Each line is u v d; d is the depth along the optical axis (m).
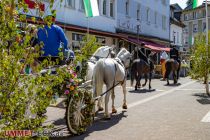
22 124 4.52
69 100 7.47
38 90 4.57
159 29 47.31
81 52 5.96
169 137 7.83
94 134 8.06
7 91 4.32
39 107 4.61
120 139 7.63
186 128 8.80
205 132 8.35
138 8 39.69
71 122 7.64
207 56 16.95
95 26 29.44
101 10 30.53
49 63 4.77
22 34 4.38
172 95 16.59
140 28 39.91
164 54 32.66
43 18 4.48
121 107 12.27
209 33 17.02
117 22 33.84
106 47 10.29
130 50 34.66
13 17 4.30
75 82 7.07
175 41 56.09
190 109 11.95
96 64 9.30
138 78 18.91
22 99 4.50
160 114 10.88
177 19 63.59
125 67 11.62
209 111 11.52
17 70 4.30
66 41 7.82
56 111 10.89
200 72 17.12
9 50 4.30
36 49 4.49
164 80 27.89
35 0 4.52
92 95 8.45
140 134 8.12
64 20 24.59
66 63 7.62
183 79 30.59
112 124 9.23
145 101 14.11
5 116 4.41
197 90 19.39
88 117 8.13
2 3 4.22
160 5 47.84
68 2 25.33
